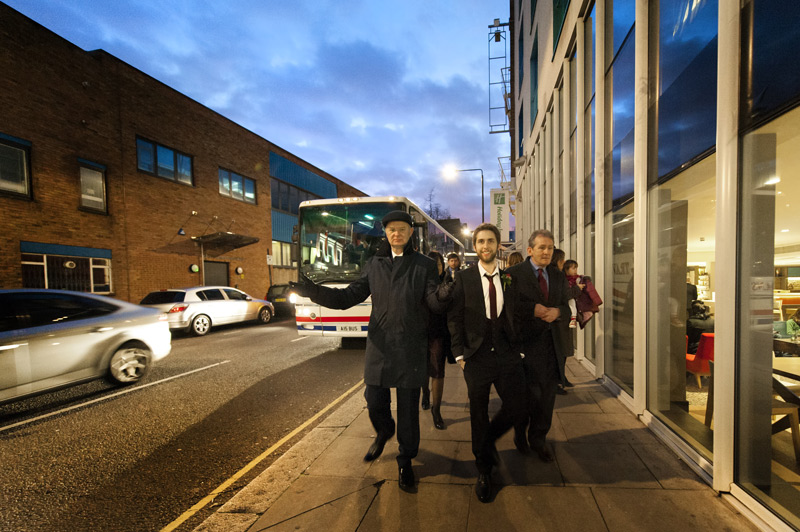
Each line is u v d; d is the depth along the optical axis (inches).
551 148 373.7
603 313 202.7
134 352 226.7
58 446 149.6
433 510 95.6
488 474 100.8
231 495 114.0
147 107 540.1
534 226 509.4
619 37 179.8
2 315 179.8
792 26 75.0
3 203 382.9
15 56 395.2
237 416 179.9
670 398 141.5
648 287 148.6
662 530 85.6
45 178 419.5
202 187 630.5
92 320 210.8
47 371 188.7
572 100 282.0
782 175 81.5
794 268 84.9
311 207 334.3
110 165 488.7
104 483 122.6
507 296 105.1
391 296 105.3
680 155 123.4
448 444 133.3
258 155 768.9
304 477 113.0
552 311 107.2
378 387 111.4
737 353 94.1
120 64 504.1
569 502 96.9
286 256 870.4
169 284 568.1
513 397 103.0
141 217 527.8
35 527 101.2
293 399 203.6
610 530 86.0
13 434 161.5
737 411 94.4
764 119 84.3
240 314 495.5
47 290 200.1
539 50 436.5
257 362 292.5
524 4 584.4
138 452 144.0
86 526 101.3
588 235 234.7
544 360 115.7
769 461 91.1
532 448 119.3
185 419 176.6
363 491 104.7
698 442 117.7
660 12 136.8
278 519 94.3
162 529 99.2
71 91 446.0
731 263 94.0
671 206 135.0
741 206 92.4
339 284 319.3
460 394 194.7
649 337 147.5
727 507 92.8
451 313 108.5
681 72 121.9
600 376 204.5
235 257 695.7
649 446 126.2
